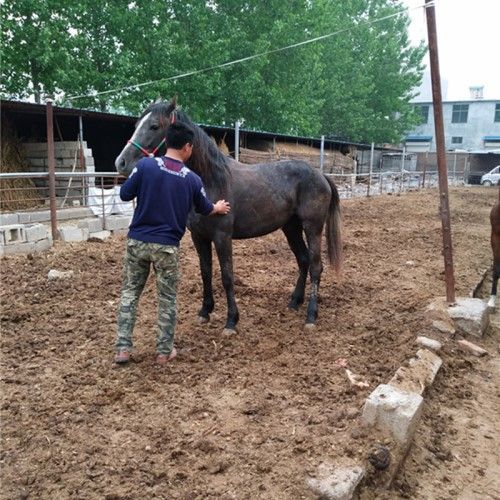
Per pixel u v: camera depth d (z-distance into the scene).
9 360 3.75
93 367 3.65
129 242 3.56
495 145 48.25
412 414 2.85
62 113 11.67
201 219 4.14
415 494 2.63
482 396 3.74
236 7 22.84
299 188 4.81
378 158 35.91
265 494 2.38
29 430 2.84
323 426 2.95
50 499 2.30
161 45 18.66
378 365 3.84
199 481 2.46
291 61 24.61
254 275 6.63
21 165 11.52
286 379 3.60
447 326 4.66
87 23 18.73
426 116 51.25
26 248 7.11
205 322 4.66
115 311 4.90
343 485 2.39
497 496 2.67
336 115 35.66
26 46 16.83
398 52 40.28
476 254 8.72
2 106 10.80
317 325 4.77
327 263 7.60
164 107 3.97
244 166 4.60
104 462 2.57
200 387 3.43
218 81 20.17
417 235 10.76
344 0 36.88
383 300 5.62
